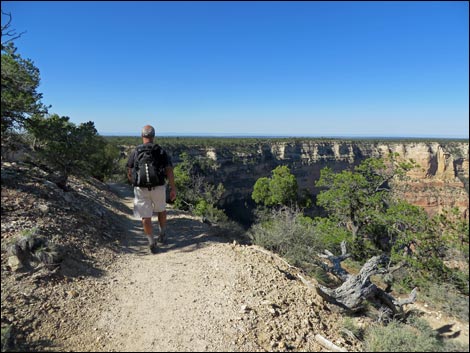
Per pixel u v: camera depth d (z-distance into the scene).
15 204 5.34
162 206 5.79
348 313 4.74
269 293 4.50
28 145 9.04
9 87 5.88
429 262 10.45
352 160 78.50
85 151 8.59
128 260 5.33
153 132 5.54
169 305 3.98
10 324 3.13
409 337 3.76
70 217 5.88
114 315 3.70
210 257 5.50
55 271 4.09
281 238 7.02
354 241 16.23
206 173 54.34
